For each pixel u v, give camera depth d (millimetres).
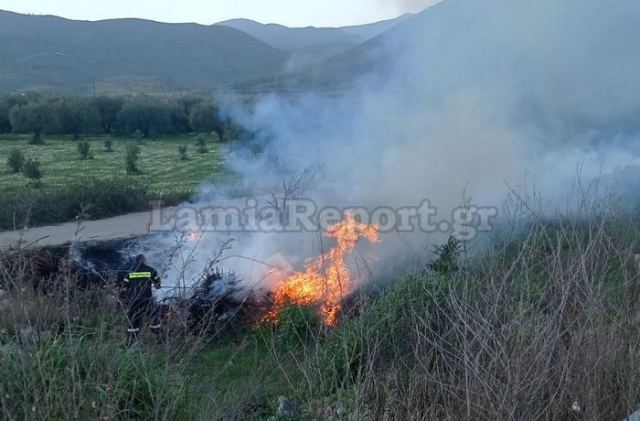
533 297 4418
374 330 5062
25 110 47438
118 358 4145
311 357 5297
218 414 4219
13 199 15367
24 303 4074
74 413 3475
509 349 3824
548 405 3668
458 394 3938
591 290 4055
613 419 3830
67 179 26078
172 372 4434
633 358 4039
